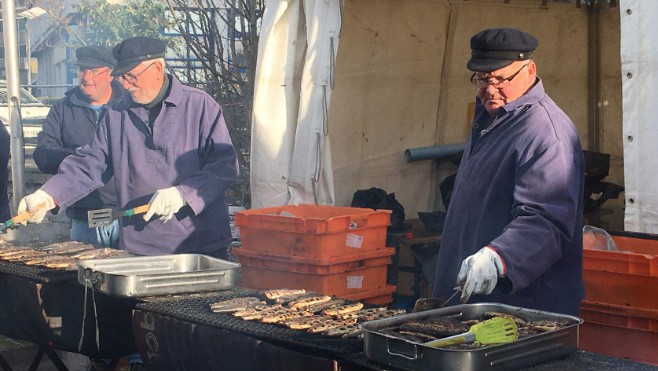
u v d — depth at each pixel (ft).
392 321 8.72
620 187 22.17
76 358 18.85
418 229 20.11
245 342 9.78
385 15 19.89
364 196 19.65
